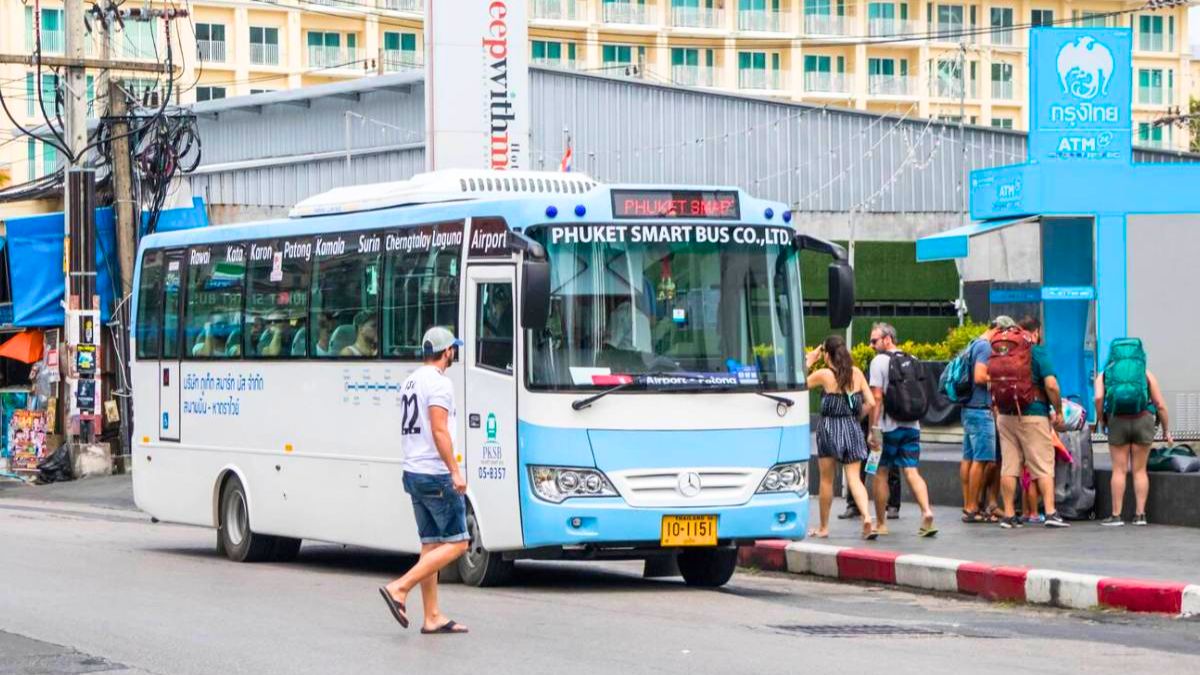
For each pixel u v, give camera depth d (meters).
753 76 116.38
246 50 103.69
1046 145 29.20
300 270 21.47
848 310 17.98
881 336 21.69
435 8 37.31
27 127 97.44
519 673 12.34
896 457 21.42
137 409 25.19
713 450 17.58
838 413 21.33
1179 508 21.64
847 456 21.27
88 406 41.22
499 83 37.69
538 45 112.44
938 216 70.19
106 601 17.20
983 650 13.53
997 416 21.95
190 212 43.19
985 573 17.55
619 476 17.25
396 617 14.31
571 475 17.19
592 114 68.19
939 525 22.72
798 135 71.75
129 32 99.25
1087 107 29.27
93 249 41.00
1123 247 28.86
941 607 16.97
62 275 43.38
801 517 18.12
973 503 22.94
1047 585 16.80
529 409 17.31
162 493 24.47
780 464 17.94
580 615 15.88
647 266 17.66
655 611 16.28
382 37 108.69
